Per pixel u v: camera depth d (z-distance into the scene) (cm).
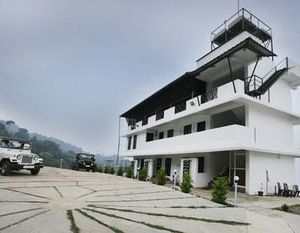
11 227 582
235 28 2283
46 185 1289
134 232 597
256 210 1016
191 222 730
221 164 1992
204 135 1848
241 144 1538
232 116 2086
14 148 1809
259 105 1747
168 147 2316
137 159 3294
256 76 1748
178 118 2236
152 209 869
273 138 1819
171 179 2373
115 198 1041
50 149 7100
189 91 2348
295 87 2233
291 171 1895
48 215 706
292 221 852
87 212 766
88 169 2978
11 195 961
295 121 2070
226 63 1883
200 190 1702
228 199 1319
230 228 697
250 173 1605
